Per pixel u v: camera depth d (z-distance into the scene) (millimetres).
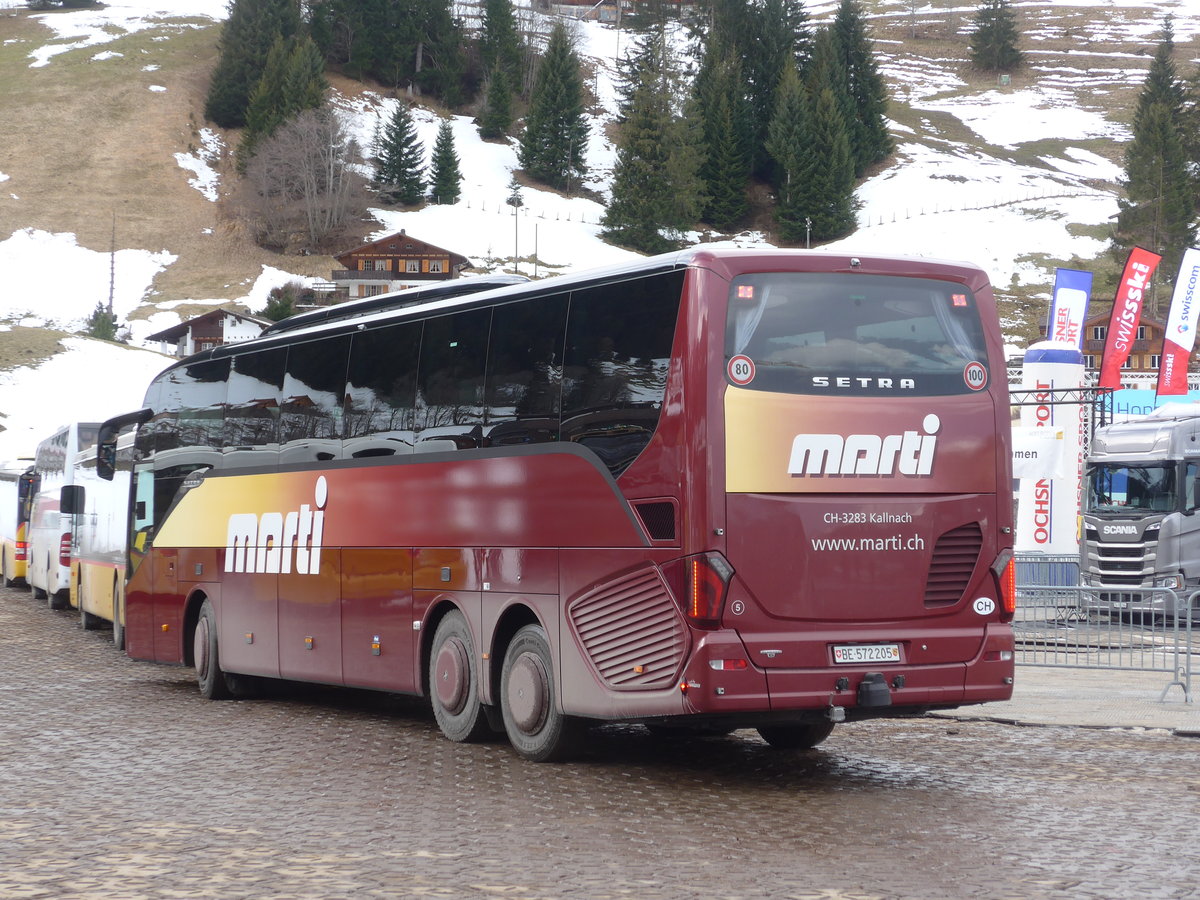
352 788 10203
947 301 10656
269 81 168250
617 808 9359
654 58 166750
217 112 180000
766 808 9344
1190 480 29672
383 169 166375
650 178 158000
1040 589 18969
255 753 12125
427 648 13086
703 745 12734
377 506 13828
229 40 181250
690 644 9867
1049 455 28281
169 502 18578
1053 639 18781
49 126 173750
